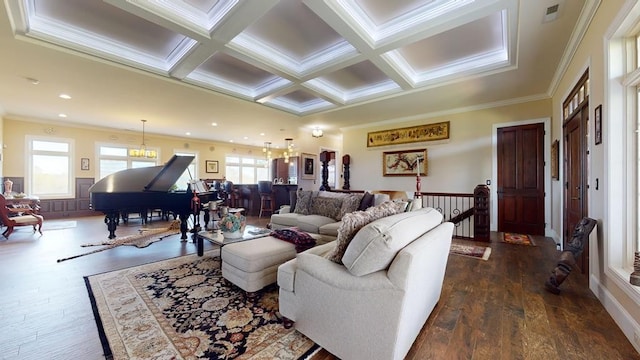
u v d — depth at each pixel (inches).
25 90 169.2
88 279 107.9
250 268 89.2
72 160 276.5
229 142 406.9
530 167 192.2
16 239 177.9
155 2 95.0
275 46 134.3
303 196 181.2
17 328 72.7
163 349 64.1
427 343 66.8
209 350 63.7
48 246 159.9
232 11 95.8
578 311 83.0
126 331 71.5
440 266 80.7
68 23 113.3
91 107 209.6
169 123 270.4
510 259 136.7
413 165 245.0
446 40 127.6
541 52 124.6
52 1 99.7
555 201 178.2
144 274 114.0
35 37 109.0
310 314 64.7
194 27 105.4
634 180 78.3
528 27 104.4
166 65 148.7
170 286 101.5
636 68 77.8
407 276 51.4
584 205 115.0
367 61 148.8
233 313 81.4
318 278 62.1
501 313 82.0
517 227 197.3
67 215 273.1
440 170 229.9
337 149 406.0
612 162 81.6
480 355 62.4
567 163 144.9
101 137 295.6
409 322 57.0
